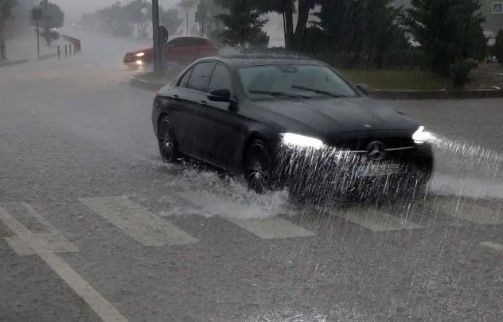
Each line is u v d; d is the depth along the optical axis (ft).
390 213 26.66
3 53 155.74
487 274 20.06
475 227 24.89
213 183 31.58
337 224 25.13
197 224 25.11
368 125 27.73
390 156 27.73
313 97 31.07
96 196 29.35
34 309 17.42
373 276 19.86
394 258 21.45
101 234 23.89
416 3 77.82
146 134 46.75
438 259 21.36
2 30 156.56
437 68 77.97
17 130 48.34
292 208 27.17
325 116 28.22
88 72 112.16
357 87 33.35
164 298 18.16
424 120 54.39
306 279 19.61
